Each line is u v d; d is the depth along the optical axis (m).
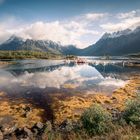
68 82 60.09
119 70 95.69
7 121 27.95
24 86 53.66
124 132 12.09
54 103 36.81
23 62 162.88
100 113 15.08
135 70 93.88
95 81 61.94
